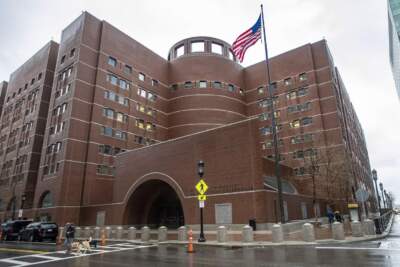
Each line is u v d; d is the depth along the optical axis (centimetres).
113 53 5097
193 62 6012
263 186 2480
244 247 1680
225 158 2739
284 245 1661
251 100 6094
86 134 4422
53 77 5525
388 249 1348
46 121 5178
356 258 1130
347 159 4016
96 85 4672
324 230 2402
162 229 2248
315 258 1169
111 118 4800
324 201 4194
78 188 4144
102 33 4991
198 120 5572
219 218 2628
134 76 5406
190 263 1150
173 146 3206
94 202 4259
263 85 5991
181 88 5916
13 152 5584
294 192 3606
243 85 6281
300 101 5316
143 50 5750
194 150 3002
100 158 4484
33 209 4384
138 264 1163
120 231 2630
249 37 2777
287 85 5575
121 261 1262
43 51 5784
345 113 5859
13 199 5028
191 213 2841
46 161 4484
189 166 3000
